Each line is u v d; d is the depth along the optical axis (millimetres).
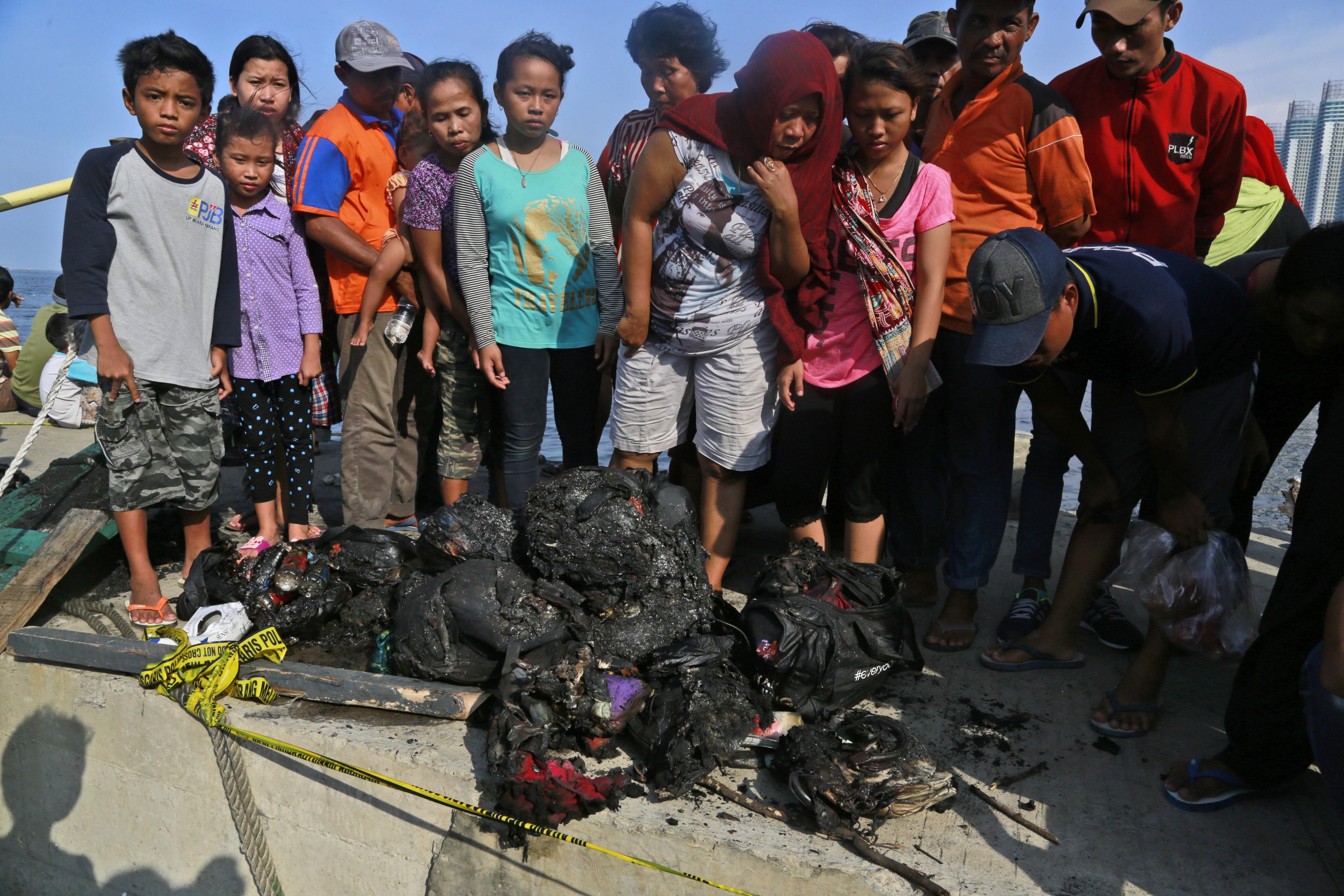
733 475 3426
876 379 3209
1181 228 3385
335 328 4418
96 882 3297
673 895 2336
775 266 3061
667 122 3043
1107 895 2145
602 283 3699
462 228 3492
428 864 2637
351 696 2809
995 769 2639
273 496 4020
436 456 4805
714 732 2473
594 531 2803
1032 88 3117
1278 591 2332
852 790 2320
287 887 2898
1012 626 3334
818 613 2740
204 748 2924
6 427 6438
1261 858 2273
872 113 2953
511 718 2529
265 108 4188
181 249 3309
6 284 7039
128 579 3842
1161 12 3059
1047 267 2352
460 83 3562
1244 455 3031
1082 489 3031
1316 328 2402
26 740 3254
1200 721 2883
